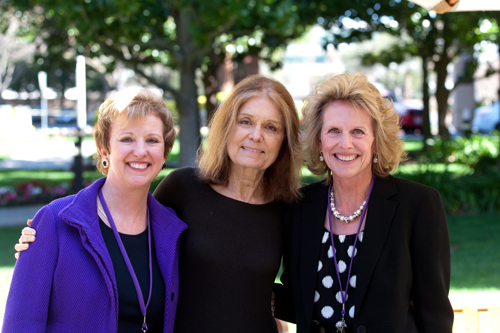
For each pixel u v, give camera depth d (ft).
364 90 6.78
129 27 24.82
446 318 6.59
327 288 6.93
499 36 35.22
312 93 7.33
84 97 29.78
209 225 7.38
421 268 6.63
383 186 7.00
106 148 6.53
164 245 6.79
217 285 7.19
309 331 6.86
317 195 7.48
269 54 32.53
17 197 31.50
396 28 42.34
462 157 36.65
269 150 7.35
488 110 67.36
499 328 8.16
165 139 6.67
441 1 7.74
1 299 14.87
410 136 72.95
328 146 6.90
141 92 6.58
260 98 7.28
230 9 22.43
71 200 6.41
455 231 22.81
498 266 17.81
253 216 7.51
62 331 5.88
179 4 23.93
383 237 6.71
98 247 6.04
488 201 27.22
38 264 5.91
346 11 31.14
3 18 33.27
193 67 30.35
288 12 23.86
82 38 27.30
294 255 7.32
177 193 7.75
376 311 6.53
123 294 6.20
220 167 7.62
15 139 80.79
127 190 6.57
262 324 7.32
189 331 7.12
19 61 86.48
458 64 74.69
